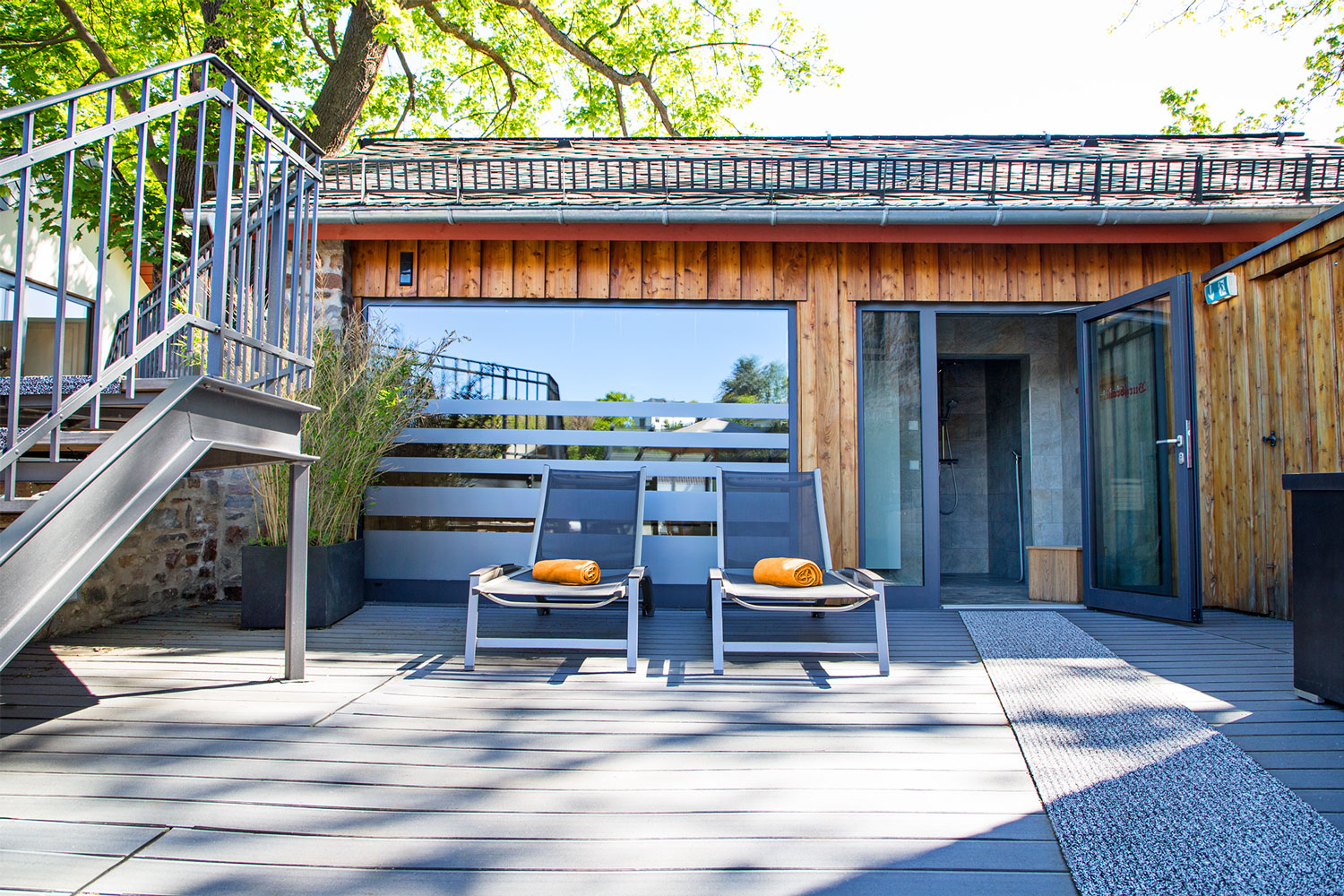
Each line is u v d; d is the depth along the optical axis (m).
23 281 1.79
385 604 4.93
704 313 5.22
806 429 5.11
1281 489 4.47
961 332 6.94
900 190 5.20
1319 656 2.69
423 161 5.19
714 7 11.94
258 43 8.29
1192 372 4.34
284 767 2.13
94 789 1.96
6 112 1.70
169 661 3.32
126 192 8.45
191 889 1.50
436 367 5.18
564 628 4.20
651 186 5.34
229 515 5.07
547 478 4.46
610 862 1.62
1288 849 1.64
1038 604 5.23
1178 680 3.07
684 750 2.30
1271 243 4.39
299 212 2.99
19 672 3.11
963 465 7.73
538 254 5.18
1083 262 5.14
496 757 2.23
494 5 10.87
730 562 4.23
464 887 1.52
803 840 1.72
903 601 5.01
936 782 2.05
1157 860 1.60
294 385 3.12
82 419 2.73
